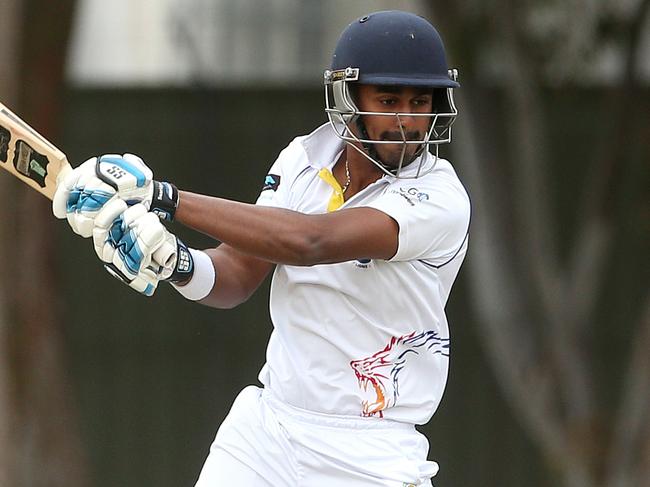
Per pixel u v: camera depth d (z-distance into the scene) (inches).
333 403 468.8
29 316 946.7
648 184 1119.6
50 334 957.8
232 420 491.2
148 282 437.1
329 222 438.6
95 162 427.2
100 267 1234.0
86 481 981.2
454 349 1230.3
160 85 1199.6
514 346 1073.5
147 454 1242.0
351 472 469.7
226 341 1234.6
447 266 473.1
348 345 466.3
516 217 1078.4
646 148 1106.1
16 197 932.6
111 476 1241.4
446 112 461.1
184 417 1240.2
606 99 1164.5
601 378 1217.4
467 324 1229.1
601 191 1107.3
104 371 1239.5
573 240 1200.2
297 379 470.9
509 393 1170.6
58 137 949.2
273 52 1277.1
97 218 423.2
